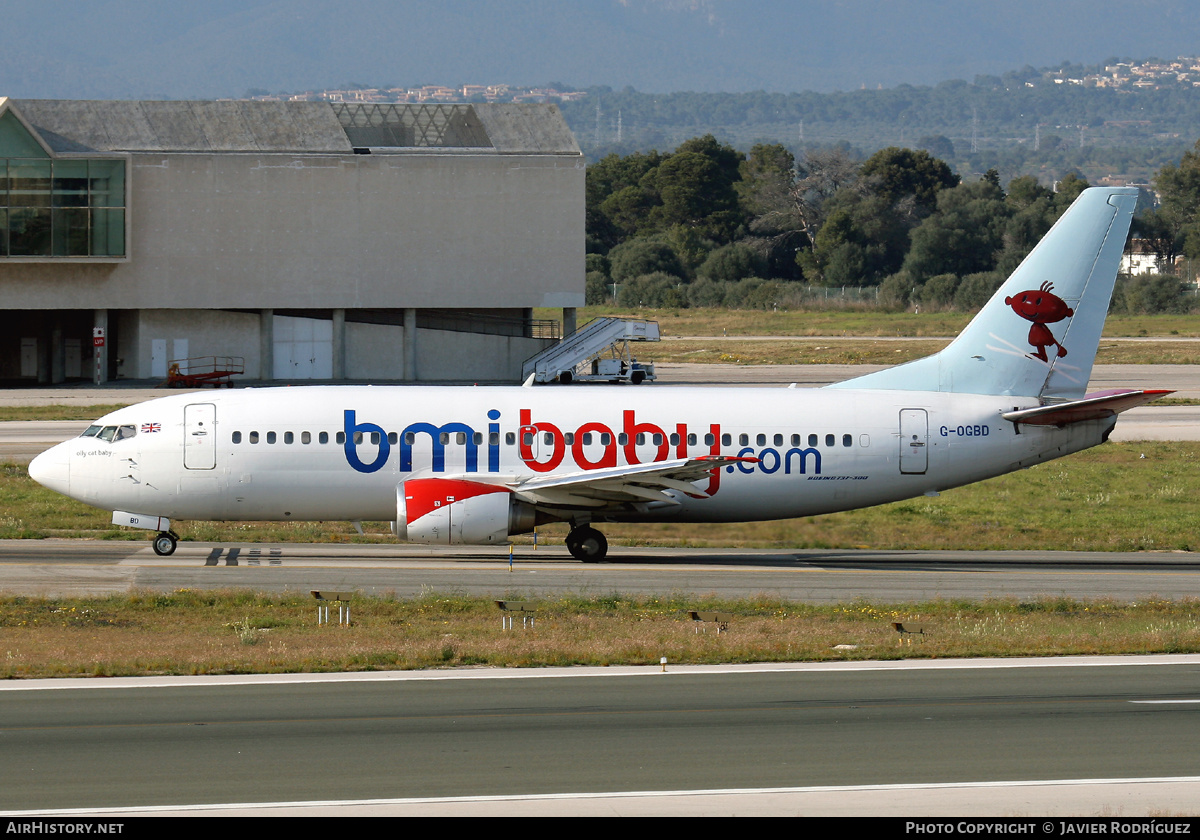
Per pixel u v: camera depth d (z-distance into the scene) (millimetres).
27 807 76062
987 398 175875
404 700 99875
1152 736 91875
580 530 172125
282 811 75688
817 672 110938
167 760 84625
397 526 165875
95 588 145625
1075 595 152375
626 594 146500
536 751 87188
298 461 166750
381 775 82000
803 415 173125
